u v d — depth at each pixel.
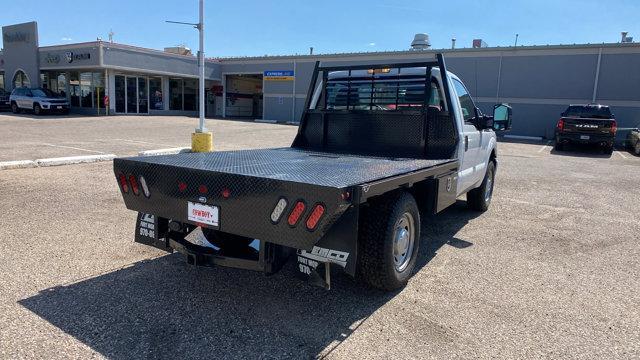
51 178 8.41
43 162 9.70
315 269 3.35
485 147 6.71
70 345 3.02
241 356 2.97
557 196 8.83
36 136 16.27
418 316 3.60
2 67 37.06
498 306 3.83
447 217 6.91
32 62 33.06
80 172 9.12
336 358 2.97
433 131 5.36
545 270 4.72
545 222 6.74
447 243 5.57
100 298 3.72
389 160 4.82
